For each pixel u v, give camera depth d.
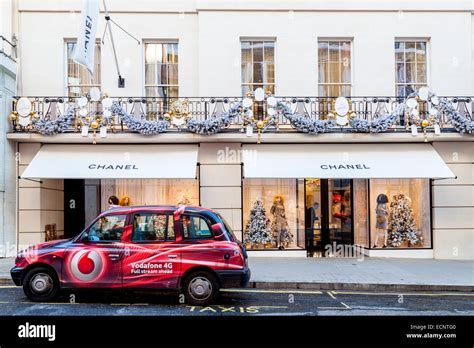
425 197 13.02
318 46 13.07
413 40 13.15
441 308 7.39
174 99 12.87
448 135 11.95
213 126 11.63
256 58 13.02
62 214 13.40
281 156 11.95
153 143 12.30
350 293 8.57
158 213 7.42
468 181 12.57
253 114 12.70
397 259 12.24
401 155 12.04
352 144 12.38
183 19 12.97
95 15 10.95
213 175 12.41
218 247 7.23
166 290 7.24
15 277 7.36
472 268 10.79
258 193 12.90
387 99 12.41
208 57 12.68
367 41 12.88
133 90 12.78
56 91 12.73
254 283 8.98
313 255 12.95
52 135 11.76
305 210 13.09
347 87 13.08
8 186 11.81
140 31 12.89
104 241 7.32
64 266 7.24
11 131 11.81
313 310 7.14
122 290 7.26
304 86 12.77
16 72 12.45
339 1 12.87
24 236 12.12
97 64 13.00
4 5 12.47
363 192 13.27
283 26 12.82
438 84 12.92
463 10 12.97
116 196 13.12
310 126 11.73
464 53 12.97
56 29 12.82
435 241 12.57
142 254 7.21
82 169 11.27
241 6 12.73
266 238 12.80
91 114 12.00
